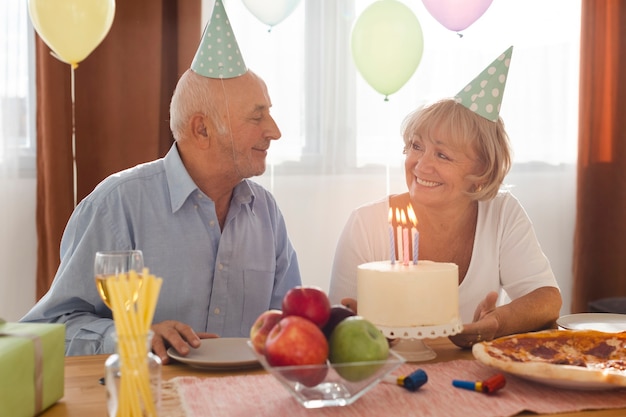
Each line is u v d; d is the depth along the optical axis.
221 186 1.69
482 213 1.75
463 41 2.96
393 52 2.12
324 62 2.84
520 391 1.05
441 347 1.33
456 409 0.97
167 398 1.02
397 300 1.14
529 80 3.08
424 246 1.76
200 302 1.65
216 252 1.68
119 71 2.58
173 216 1.64
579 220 3.13
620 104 3.12
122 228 1.61
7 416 0.89
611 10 3.10
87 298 1.56
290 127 2.83
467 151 1.66
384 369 0.93
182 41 2.59
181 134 1.66
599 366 1.10
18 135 2.56
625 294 3.19
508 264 1.75
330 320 0.98
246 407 0.98
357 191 2.90
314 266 2.88
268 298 1.75
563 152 3.13
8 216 2.56
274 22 2.22
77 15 1.74
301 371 0.89
